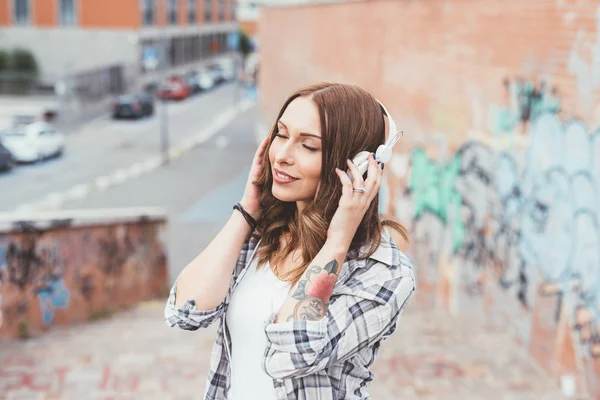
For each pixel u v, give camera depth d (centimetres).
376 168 167
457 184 782
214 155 2864
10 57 4597
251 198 187
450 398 524
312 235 169
